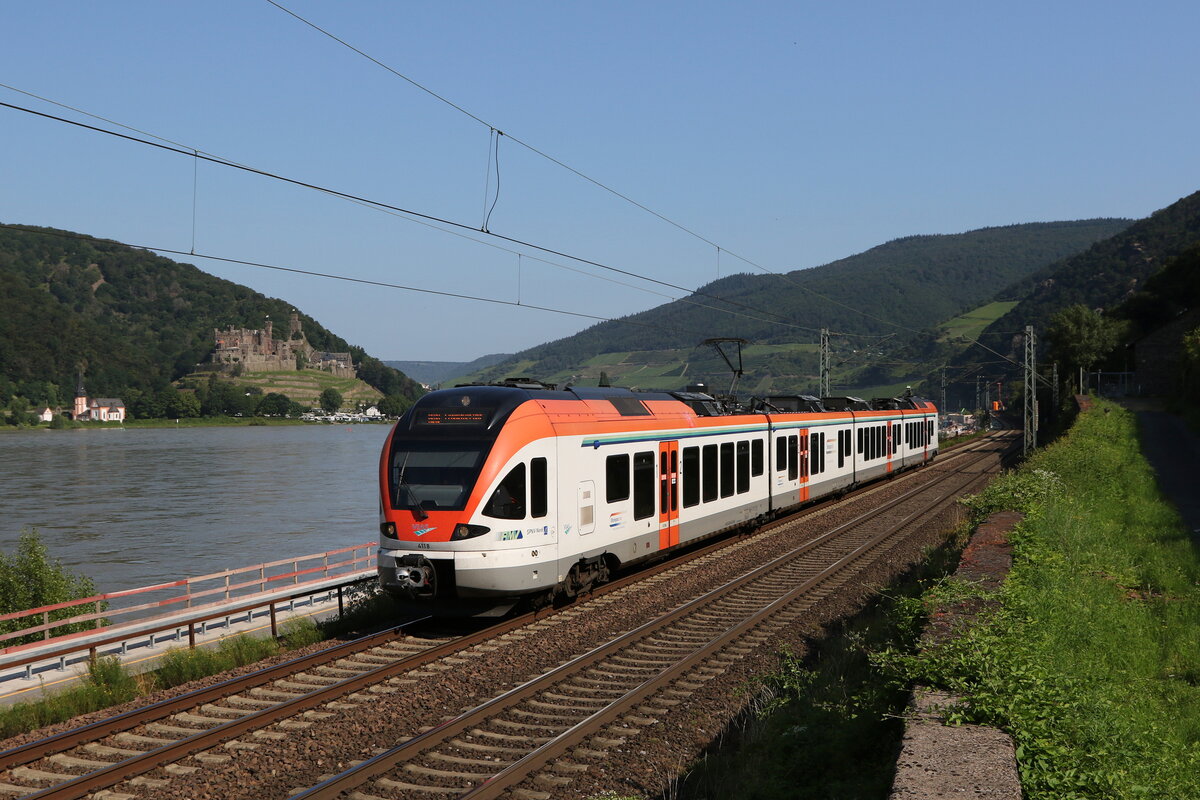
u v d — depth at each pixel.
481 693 11.52
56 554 51.34
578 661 12.52
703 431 21.83
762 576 19.30
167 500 78.00
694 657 12.82
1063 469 27.97
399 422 15.97
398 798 8.38
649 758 9.34
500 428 15.18
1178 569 15.54
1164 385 84.94
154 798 8.48
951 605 11.00
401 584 14.72
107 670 13.24
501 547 14.65
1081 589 12.92
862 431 36.88
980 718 7.15
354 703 11.10
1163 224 176.88
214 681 12.38
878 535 25.00
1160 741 8.14
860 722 8.66
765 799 8.04
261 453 146.62
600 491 17.20
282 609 21.61
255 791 8.66
